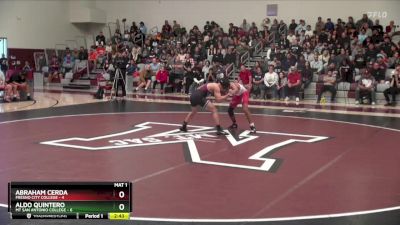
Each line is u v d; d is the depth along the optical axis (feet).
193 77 68.03
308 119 43.65
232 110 36.55
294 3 79.36
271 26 78.28
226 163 25.05
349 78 61.57
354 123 41.29
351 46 67.26
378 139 33.19
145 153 27.32
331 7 76.48
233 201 18.31
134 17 95.04
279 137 33.47
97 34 98.89
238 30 78.84
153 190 19.74
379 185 20.97
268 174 22.79
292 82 61.46
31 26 89.56
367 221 16.15
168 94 68.69
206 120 41.68
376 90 58.75
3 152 27.20
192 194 19.22
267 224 15.74
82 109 49.32
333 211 17.19
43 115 44.06
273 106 54.80
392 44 64.03
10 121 39.88
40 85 82.89
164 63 73.87
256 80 63.82
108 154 26.94
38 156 26.16
